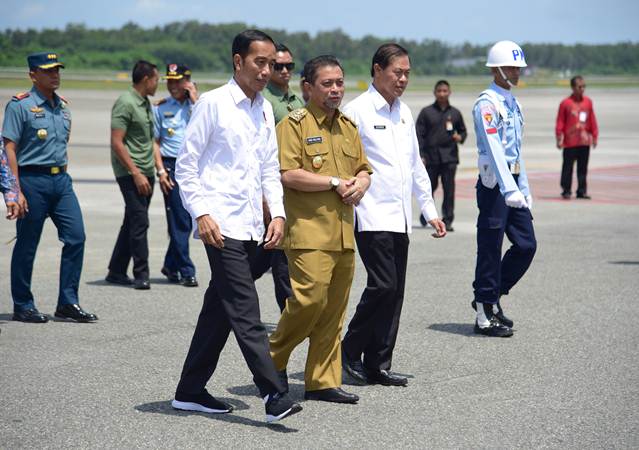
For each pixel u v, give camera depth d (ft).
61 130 33.32
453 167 57.88
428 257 47.85
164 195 41.16
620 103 298.56
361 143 24.59
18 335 31.17
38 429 21.85
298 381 26.45
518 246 32.09
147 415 22.98
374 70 26.04
